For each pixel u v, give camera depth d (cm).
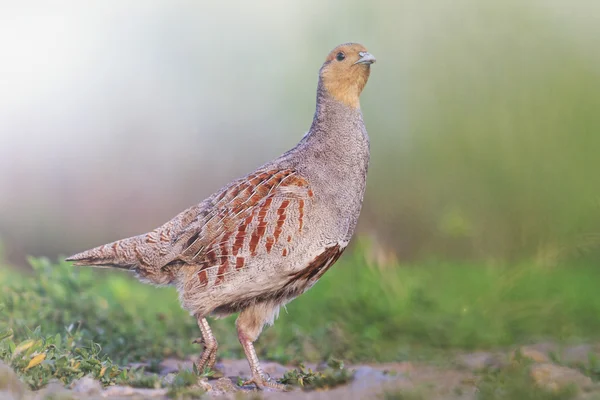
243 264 755
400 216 1784
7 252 1853
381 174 1834
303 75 2238
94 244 1970
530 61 1733
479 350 1052
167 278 809
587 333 1116
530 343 1066
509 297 1252
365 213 1827
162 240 801
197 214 799
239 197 768
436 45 1881
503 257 1527
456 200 1664
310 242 767
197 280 770
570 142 1556
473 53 1803
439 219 1705
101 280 1397
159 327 1045
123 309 1051
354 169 815
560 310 1166
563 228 1445
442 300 1277
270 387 774
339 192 795
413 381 766
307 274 780
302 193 769
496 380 725
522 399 661
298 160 802
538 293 1256
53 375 682
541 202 1513
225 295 764
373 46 2009
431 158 1753
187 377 718
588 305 1211
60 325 935
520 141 1605
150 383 709
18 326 875
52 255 1902
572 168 1516
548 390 673
